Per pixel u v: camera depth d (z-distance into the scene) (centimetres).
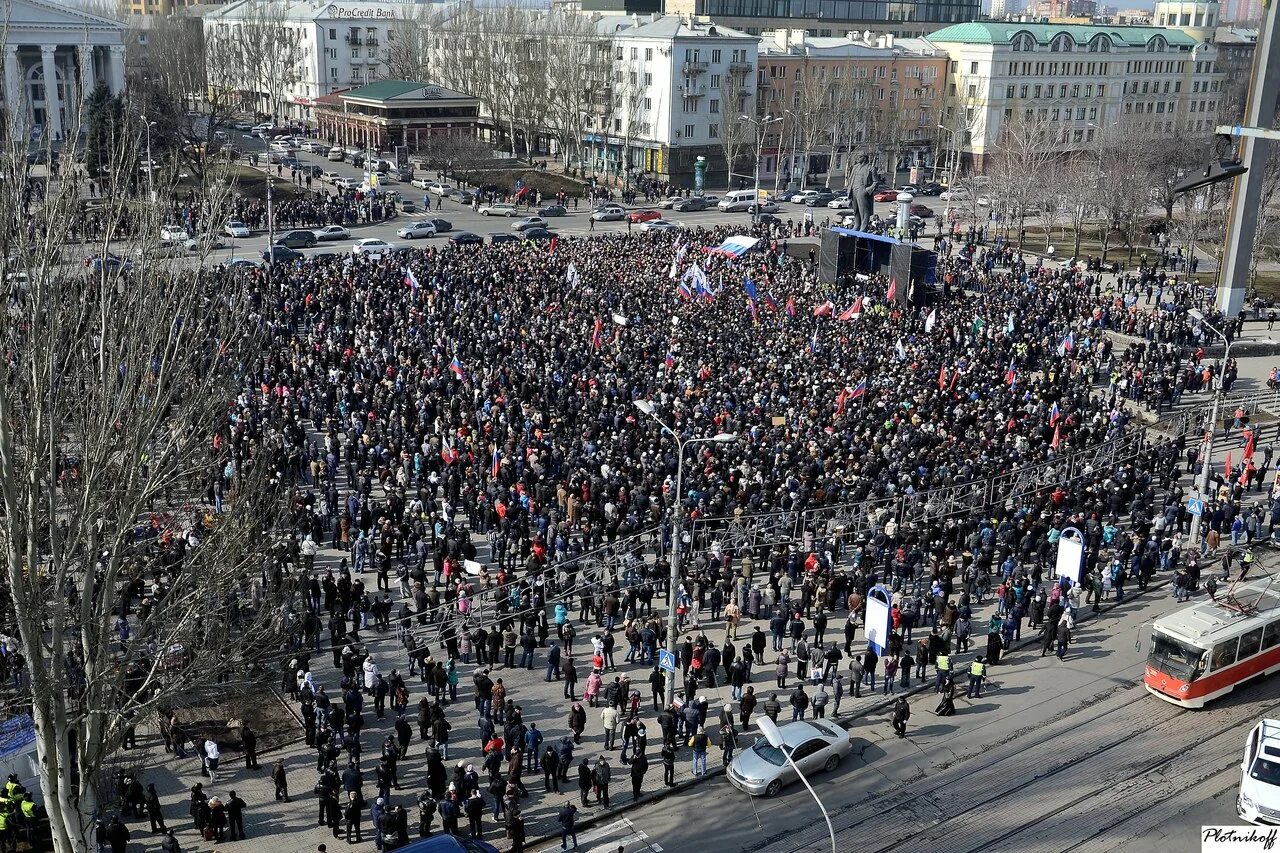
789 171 13675
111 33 12188
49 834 2625
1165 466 4903
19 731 2723
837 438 4656
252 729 3127
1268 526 4678
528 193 11719
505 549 3922
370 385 5225
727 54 13425
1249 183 7631
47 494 2477
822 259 8269
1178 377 6303
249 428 4472
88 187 6912
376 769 2895
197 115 13162
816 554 3900
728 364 5681
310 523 4103
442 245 9438
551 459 4466
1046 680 3556
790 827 2797
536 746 2962
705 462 4388
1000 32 14925
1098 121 16012
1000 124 15150
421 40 17012
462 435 4625
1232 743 3203
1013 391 5547
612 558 3869
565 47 13600
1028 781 3002
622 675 3450
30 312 2278
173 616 2597
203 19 18825
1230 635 3353
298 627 3180
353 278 7194
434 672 3241
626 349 5841
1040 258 10194
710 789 2967
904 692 3478
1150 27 17012
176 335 2562
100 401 2309
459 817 2788
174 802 2797
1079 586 3916
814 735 3022
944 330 6606
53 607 2311
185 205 4862
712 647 3425
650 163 13662
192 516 3325
